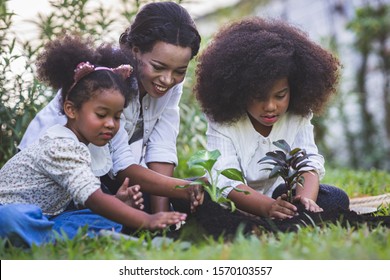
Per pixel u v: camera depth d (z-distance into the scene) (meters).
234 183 4.47
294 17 14.52
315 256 3.43
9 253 3.85
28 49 5.87
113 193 4.80
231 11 14.20
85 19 6.13
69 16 6.06
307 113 4.79
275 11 14.62
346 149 12.55
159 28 4.39
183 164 7.27
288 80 4.55
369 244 3.55
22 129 6.06
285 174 4.27
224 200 4.23
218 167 4.62
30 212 3.92
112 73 4.17
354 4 13.41
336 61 4.93
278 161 4.24
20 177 4.20
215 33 4.96
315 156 4.78
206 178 4.33
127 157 4.57
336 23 13.75
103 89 4.09
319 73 4.66
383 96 12.85
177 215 3.87
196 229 4.05
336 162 12.00
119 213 3.89
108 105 4.09
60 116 4.54
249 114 4.75
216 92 4.65
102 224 4.18
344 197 4.77
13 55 5.67
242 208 4.43
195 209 4.24
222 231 4.01
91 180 3.97
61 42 4.36
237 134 4.76
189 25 4.47
